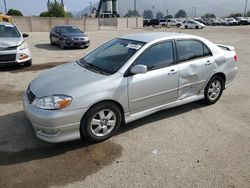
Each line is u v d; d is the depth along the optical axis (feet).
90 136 12.67
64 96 11.69
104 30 126.21
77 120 12.03
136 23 192.95
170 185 10.12
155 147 12.75
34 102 12.12
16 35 30.60
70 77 13.17
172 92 15.25
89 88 12.17
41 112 11.60
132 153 12.23
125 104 13.39
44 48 50.24
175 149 12.58
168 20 172.65
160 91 14.60
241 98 19.69
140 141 13.29
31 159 11.70
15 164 11.32
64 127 11.80
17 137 13.56
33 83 13.70
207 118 16.05
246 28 132.77
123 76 13.12
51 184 10.14
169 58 14.92
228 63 18.03
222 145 12.97
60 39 50.08
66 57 39.17
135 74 13.46
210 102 18.04
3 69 28.96
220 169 11.10
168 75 14.65
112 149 12.56
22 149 12.47
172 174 10.75
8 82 23.80
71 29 52.80
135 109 13.98
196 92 16.83
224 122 15.53
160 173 10.82
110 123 13.24
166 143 13.11
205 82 16.99
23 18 106.11
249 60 35.14
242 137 13.76
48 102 11.70
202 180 10.41
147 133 14.07
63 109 11.60
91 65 14.64
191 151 12.41
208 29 127.65
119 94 12.94
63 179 10.43
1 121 15.37
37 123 11.78
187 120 15.71
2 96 19.92
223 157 11.96
